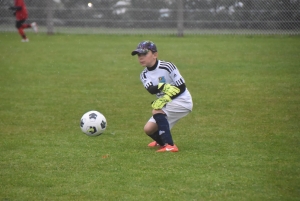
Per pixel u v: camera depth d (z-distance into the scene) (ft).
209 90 112.37
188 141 71.82
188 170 57.16
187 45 182.39
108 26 226.99
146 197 48.78
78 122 84.89
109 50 173.37
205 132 77.41
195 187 51.44
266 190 50.47
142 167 58.49
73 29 229.04
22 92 110.63
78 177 55.01
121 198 48.57
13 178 54.80
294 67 137.90
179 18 210.18
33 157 63.26
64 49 175.22
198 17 218.79
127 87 117.08
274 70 134.51
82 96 107.24
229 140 72.18
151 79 67.46
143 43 66.18
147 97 106.63
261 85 116.47
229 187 51.39
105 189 51.11
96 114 68.54
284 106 95.96
